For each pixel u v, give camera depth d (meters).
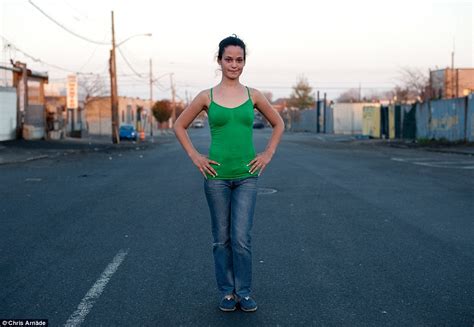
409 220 8.83
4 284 5.48
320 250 6.86
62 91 61.62
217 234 4.68
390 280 5.57
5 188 13.29
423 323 4.41
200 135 59.47
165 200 11.23
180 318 4.55
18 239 7.52
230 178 4.57
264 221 8.81
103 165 20.67
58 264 6.23
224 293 4.73
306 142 43.62
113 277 5.71
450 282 5.49
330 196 11.59
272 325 4.39
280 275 5.78
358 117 69.19
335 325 4.38
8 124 34.50
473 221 8.73
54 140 38.75
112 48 41.41
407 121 40.69
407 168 18.14
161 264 6.23
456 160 21.53
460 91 45.94
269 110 4.69
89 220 8.95
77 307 4.81
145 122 80.00
